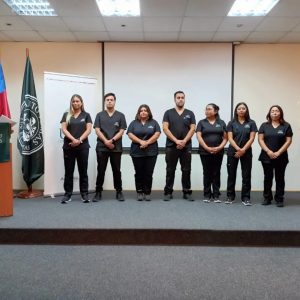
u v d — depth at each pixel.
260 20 4.50
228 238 3.35
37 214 3.86
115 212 3.95
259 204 4.43
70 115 4.44
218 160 4.45
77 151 4.40
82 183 4.48
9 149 3.77
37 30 4.95
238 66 5.56
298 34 5.06
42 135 5.25
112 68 5.55
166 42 5.52
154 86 5.55
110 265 2.87
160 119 5.58
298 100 5.54
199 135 4.46
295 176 5.56
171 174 4.59
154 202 4.50
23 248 3.24
